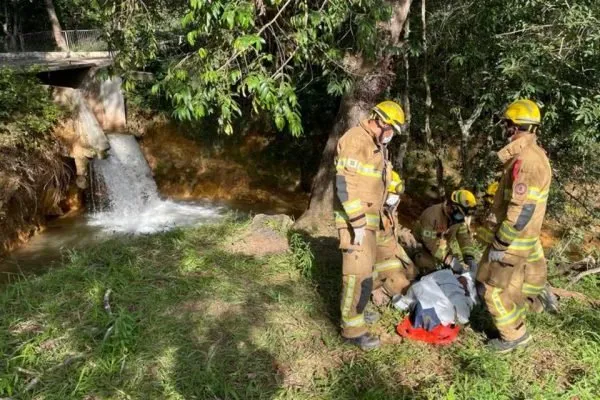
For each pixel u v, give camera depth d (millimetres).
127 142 11258
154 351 3451
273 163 11688
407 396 3113
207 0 3293
